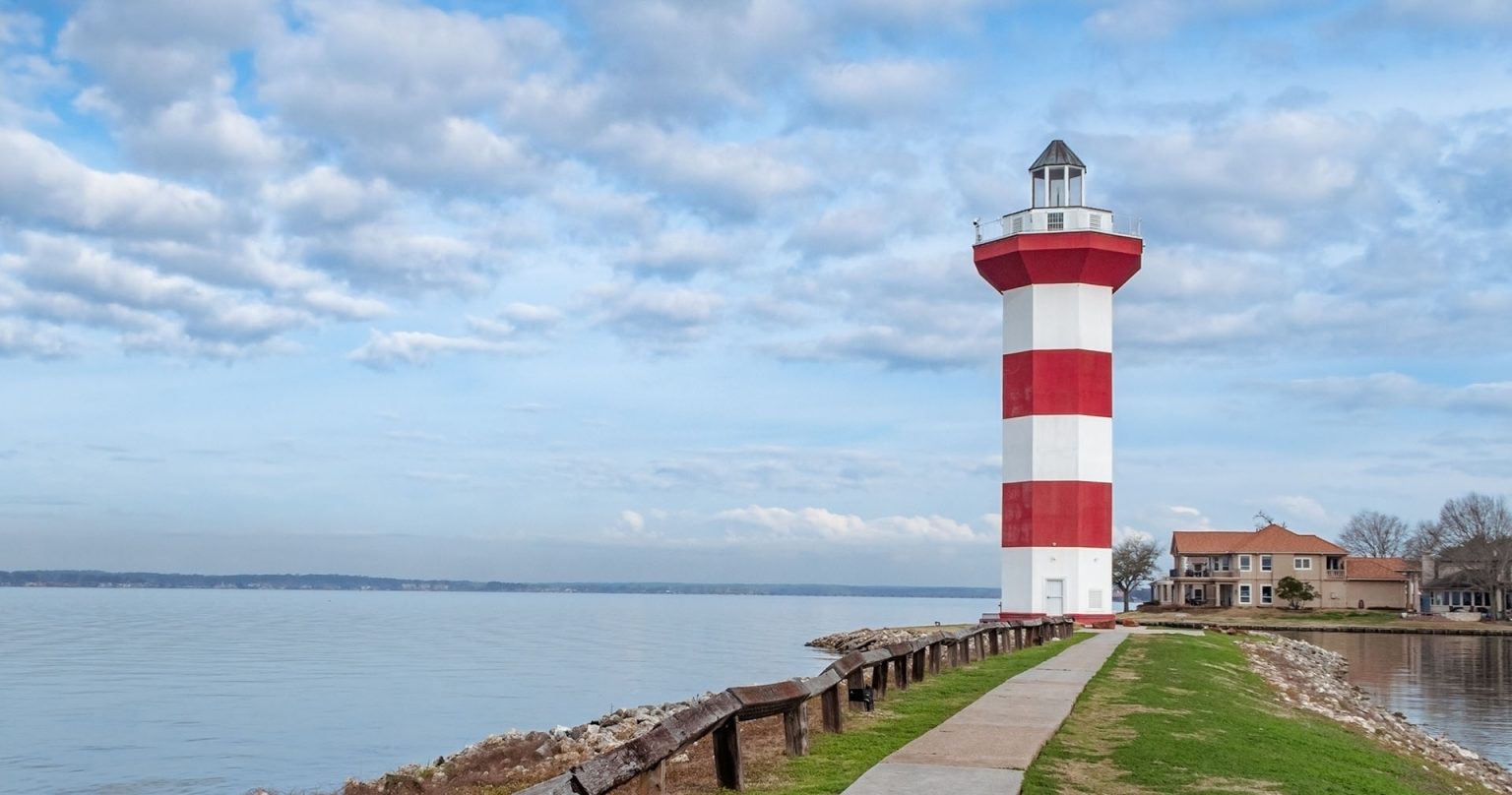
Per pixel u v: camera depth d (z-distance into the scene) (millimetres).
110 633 101000
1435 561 126875
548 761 23031
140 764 31766
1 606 187875
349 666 64688
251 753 33750
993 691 22500
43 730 38438
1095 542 53781
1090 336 54562
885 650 20859
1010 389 55812
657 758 11133
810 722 18672
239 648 80375
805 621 148125
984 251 56625
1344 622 105000
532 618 154125
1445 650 76500
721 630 115188
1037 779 13898
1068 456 53906
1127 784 14117
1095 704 21328
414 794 21875
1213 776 14844
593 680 54906
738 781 13305
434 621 138500
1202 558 121312
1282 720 22969
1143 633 49844
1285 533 121000
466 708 43656
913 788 12844
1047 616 51625
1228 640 49000
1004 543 55469
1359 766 18688
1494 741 36062
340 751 34062
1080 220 55281
